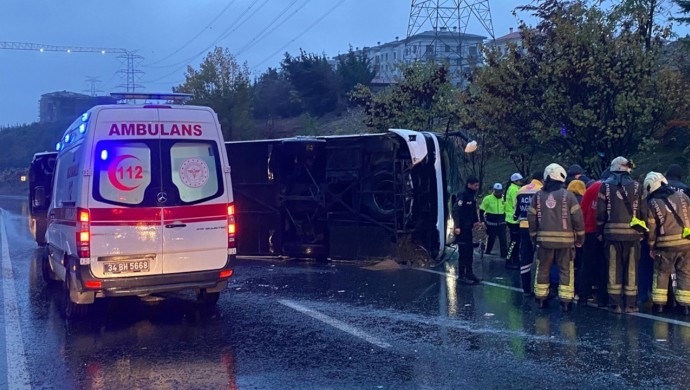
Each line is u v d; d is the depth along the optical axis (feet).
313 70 160.86
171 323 26.81
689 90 47.85
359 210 42.45
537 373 19.33
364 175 42.16
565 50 46.37
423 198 41.57
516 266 39.42
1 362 21.54
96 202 25.29
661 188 26.66
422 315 27.30
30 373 20.33
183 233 26.40
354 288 33.94
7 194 221.46
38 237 58.44
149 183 26.04
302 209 44.75
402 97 65.41
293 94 160.04
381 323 25.98
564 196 27.35
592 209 28.17
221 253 27.14
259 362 21.03
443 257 42.88
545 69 46.47
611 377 18.86
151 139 26.32
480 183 60.54
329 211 43.78
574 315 26.89
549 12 53.47
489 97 50.88
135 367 20.77
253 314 28.12
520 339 23.18
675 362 20.21
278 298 31.63
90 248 25.11
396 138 40.73
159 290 26.12
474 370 19.71
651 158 57.98
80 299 26.00
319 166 44.21
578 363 20.24
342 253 43.19
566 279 27.40
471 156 61.05
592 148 48.03
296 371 19.99
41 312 29.78
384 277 37.22
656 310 27.40
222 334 24.76
